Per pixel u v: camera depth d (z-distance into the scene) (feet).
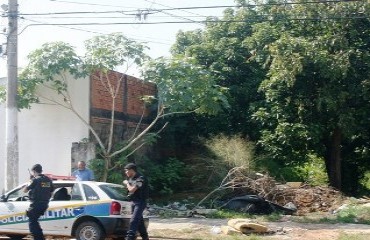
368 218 54.19
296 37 70.59
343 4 68.49
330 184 73.36
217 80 76.79
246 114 75.20
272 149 69.77
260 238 43.37
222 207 61.21
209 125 75.36
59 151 66.23
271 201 63.00
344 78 66.18
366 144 76.64
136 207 37.40
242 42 77.66
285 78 66.13
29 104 62.90
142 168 70.13
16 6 50.67
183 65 61.05
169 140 77.05
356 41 69.56
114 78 70.33
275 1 74.74
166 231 47.88
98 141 63.21
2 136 68.64
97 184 40.81
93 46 61.52
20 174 67.41
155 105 76.84
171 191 69.26
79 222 39.88
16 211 41.60
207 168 68.13
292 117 69.92
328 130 71.46
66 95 66.13
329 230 47.67
